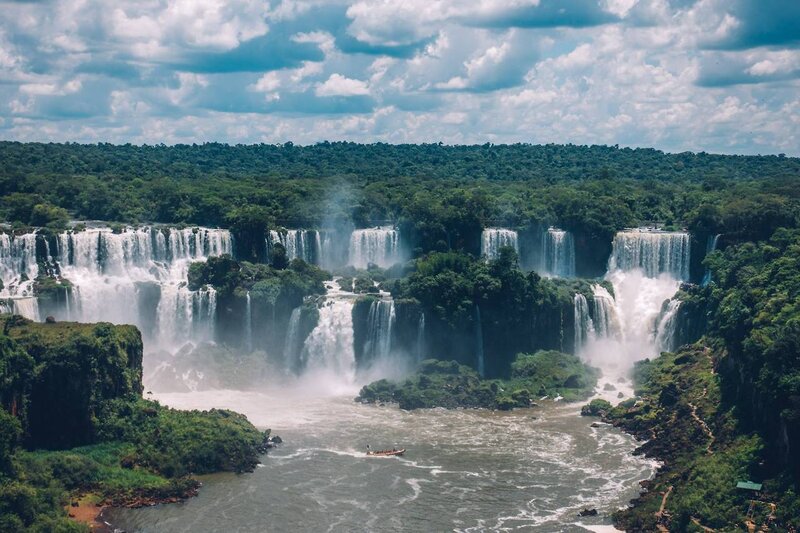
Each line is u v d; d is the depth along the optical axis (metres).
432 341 184.75
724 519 111.12
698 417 143.25
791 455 114.00
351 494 127.00
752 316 143.38
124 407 139.00
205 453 135.00
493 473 134.38
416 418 161.25
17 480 115.81
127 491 124.31
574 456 141.38
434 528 116.75
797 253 168.38
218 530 116.00
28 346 133.50
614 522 117.38
